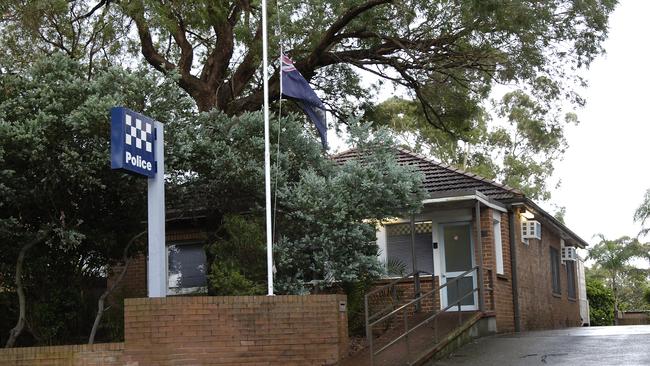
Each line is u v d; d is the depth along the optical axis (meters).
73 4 17.09
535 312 20.86
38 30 15.89
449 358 12.64
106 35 16.81
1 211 13.02
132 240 13.56
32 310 14.09
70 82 12.48
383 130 14.11
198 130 13.56
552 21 16.64
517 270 19.08
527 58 17.27
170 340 10.47
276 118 14.84
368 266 13.27
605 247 46.66
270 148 13.86
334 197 13.05
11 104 12.25
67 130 11.98
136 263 18.52
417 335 13.65
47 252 13.91
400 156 19.67
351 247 13.27
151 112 12.76
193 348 10.48
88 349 10.60
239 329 10.62
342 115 20.98
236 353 10.55
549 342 14.20
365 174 13.32
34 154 11.57
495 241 18.22
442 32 17.83
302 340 10.73
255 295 11.97
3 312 14.34
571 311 27.62
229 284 12.61
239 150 13.80
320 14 17.69
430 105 20.25
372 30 18.38
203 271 18.34
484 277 16.89
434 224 17.67
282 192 13.38
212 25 17.17
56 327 14.12
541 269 22.42
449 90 19.64
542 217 21.84
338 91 21.02
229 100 18.11
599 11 16.53
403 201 13.55
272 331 10.70
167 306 10.52
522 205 18.69
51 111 12.03
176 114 13.19
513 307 18.66
